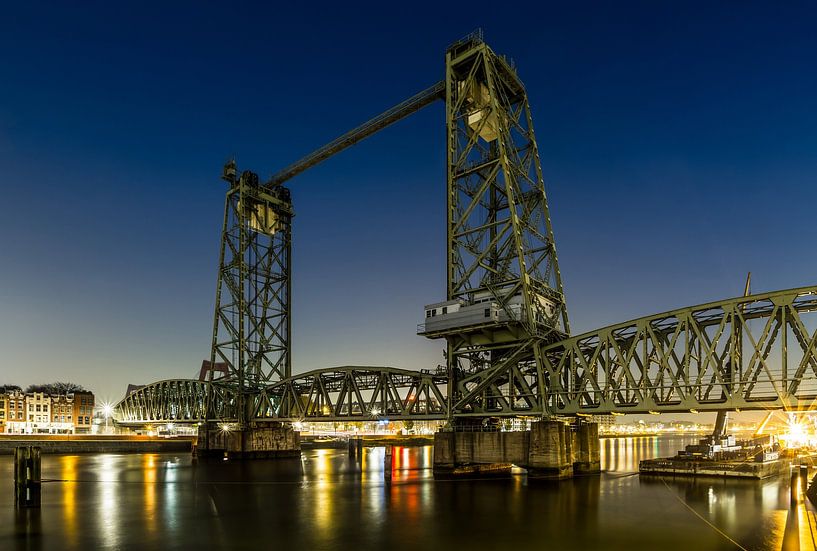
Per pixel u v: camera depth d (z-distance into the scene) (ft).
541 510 160.66
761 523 140.05
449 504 172.55
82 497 197.67
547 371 220.02
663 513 154.81
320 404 312.71
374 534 133.08
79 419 629.92
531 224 252.62
